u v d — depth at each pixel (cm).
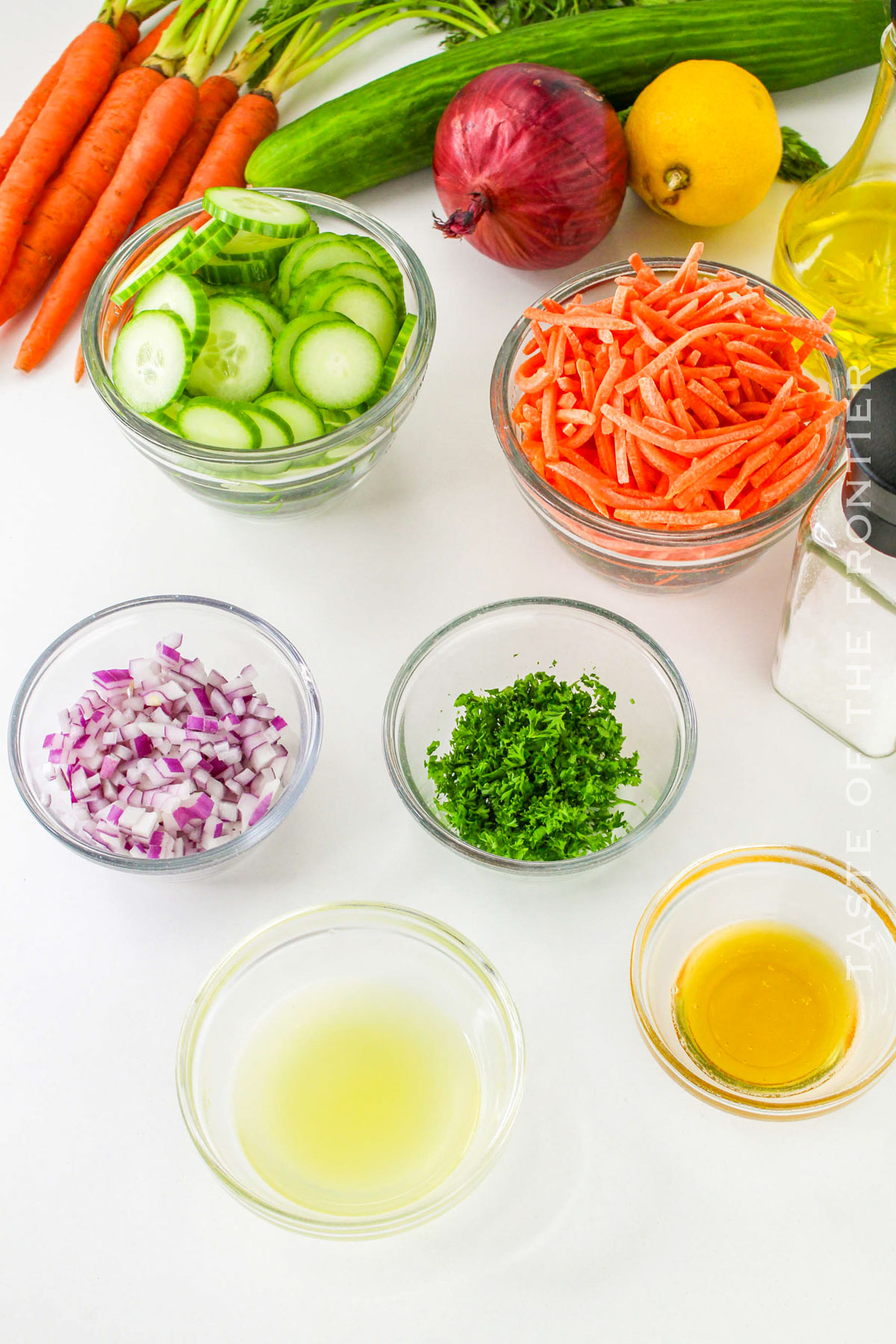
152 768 69
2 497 78
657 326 67
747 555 68
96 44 83
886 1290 63
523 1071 63
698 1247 64
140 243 73
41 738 71
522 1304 63
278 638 70
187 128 82
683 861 69
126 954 69
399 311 74
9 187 80
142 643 72
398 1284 64
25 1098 67
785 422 66
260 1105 66
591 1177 65
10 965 69
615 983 67
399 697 70
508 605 70
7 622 75
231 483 69
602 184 74
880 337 73
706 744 71
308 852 70
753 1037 66
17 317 83
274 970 68
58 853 70
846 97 84
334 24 87
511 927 68
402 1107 66
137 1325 63
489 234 77
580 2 83
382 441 71
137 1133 66
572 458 68
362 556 75
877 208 73
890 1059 61
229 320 70
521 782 67
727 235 81
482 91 73
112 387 70
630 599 74
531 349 71
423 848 70
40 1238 65
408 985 68
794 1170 65
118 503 77
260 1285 64
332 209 74
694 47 79
